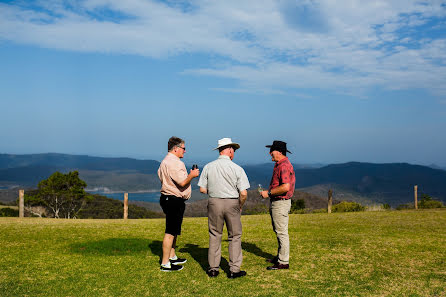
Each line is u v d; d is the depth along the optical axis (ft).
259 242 25.61
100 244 23.25
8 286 15.23
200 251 22.45
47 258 20.04
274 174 18.69
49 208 96.07
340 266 18.86
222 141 17.10
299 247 23.56
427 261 20.10
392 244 24.64
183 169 17.58
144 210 103.91
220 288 15.16
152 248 22.79
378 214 47.60
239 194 16.78
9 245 23.43
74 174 97.50
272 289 15.08
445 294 14.80
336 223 36.94
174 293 14.55
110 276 16.80
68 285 15.47
